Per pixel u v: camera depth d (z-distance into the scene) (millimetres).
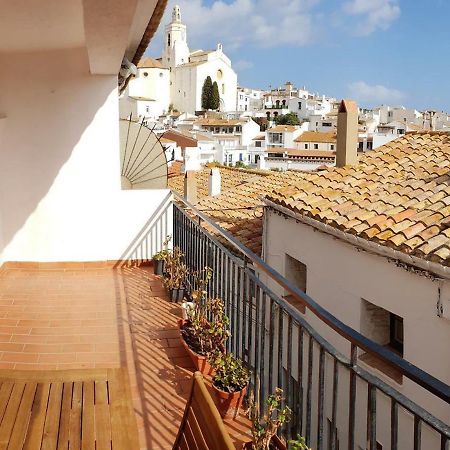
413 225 6586
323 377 2270
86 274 6586
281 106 110750
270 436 2525
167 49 110250
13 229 6668
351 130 10117
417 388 5914
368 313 7148
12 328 4723
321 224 7559
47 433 2674
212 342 3904
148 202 6965
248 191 14438
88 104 6566
